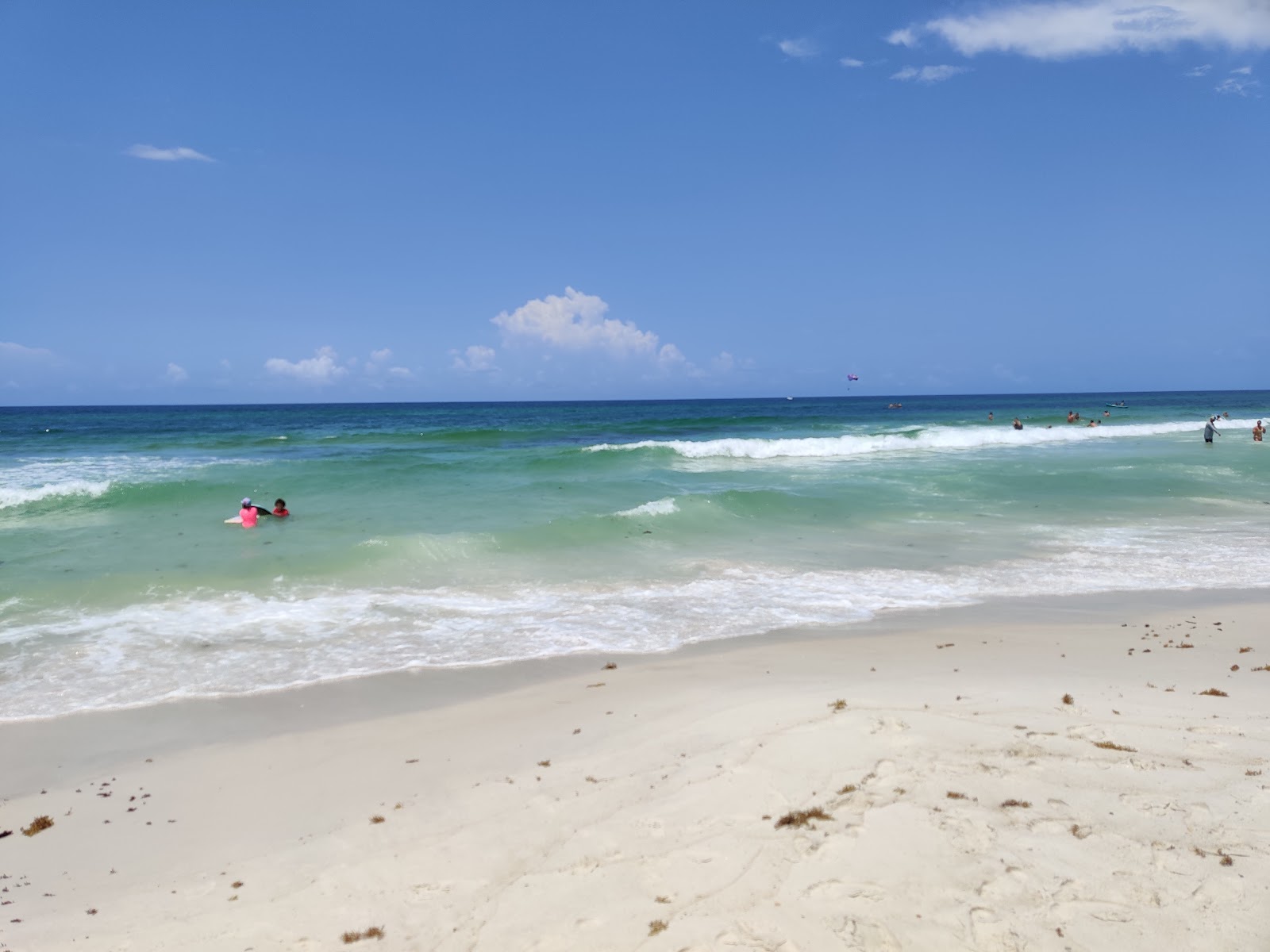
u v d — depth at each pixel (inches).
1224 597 490.6
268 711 335.6
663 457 1179.3
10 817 250.2
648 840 210.4
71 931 188.2
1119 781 227.3
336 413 4195.4
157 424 2497.5
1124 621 439.8
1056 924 169.2
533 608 485.4
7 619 453.4
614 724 301.7
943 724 272.8
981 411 3558.1
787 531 691.4
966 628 431.5
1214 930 165.6
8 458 1234.0
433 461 1097.4
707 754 260.8
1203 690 312.3
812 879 187.9
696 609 480.1
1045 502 816.3
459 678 371.9
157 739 309.3
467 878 201.0
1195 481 918.4
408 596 507.5
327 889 200.7
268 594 506.0
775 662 377.1
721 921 175.5
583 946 170.6
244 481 893.8
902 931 169.5
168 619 457.7
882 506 789.9
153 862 221.0
